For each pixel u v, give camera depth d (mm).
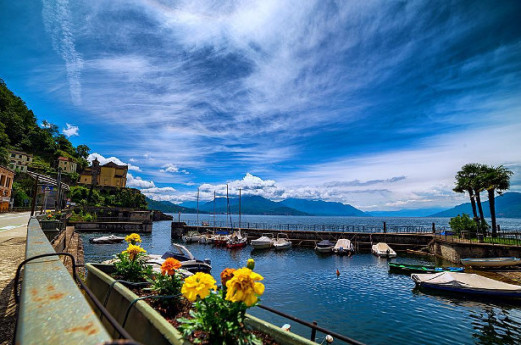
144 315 3246
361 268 28250
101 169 121875
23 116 122188
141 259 5688
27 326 1124
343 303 16766
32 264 2494
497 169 36094
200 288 2578
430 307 15836
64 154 124938
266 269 27906
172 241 51688
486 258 24984
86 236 52781
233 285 2492
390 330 12977
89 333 1010
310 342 2920
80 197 97375
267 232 52562
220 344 2555
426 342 11844
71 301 1448
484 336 12328
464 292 17594
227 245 44000
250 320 3453
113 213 84312
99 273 5129
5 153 77750
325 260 33625
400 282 21906
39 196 63625
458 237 34094
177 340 2547
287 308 15977
